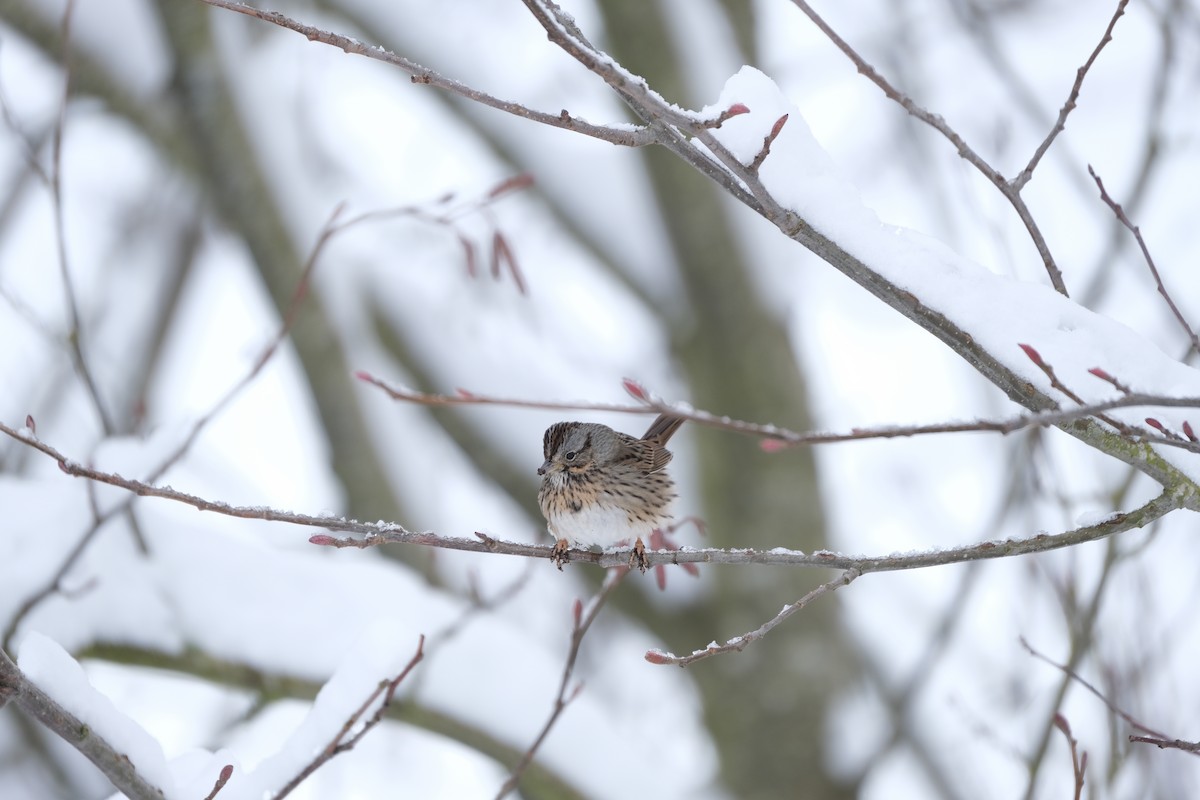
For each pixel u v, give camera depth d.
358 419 14.18
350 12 16.53
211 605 10.10
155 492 5.73
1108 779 9.06
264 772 6.38
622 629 17.45
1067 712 9.94
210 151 13.75
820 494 15.53
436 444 17.41
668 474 10.47
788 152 6.07
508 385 16.56
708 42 14.37
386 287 16.58
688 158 5.94
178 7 13.41
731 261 14.91
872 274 6.03
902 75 14.86
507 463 16.14
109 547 9.95
